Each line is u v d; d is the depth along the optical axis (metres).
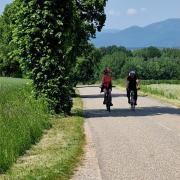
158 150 14.85
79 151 14.63
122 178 11.02
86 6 48.97
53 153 14.21
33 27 25.25
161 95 50.03
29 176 10.97
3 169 11.70
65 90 25.94
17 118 17.00
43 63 25.59
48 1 25.08
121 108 33.56
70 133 18.66
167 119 24.84
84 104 39.06
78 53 48.62
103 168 12.22
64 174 11.41
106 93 30.42
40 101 25.09
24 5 25.28
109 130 20.16
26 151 14.59
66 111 26.03
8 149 12.93
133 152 14.54
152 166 12.38
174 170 11.83
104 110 31.88
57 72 25.84
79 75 70.38
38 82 25.84
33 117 18.61
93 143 16.47
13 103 21.98
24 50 25.69
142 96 50.16
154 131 19.61
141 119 24.92
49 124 20.61
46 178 10.82
